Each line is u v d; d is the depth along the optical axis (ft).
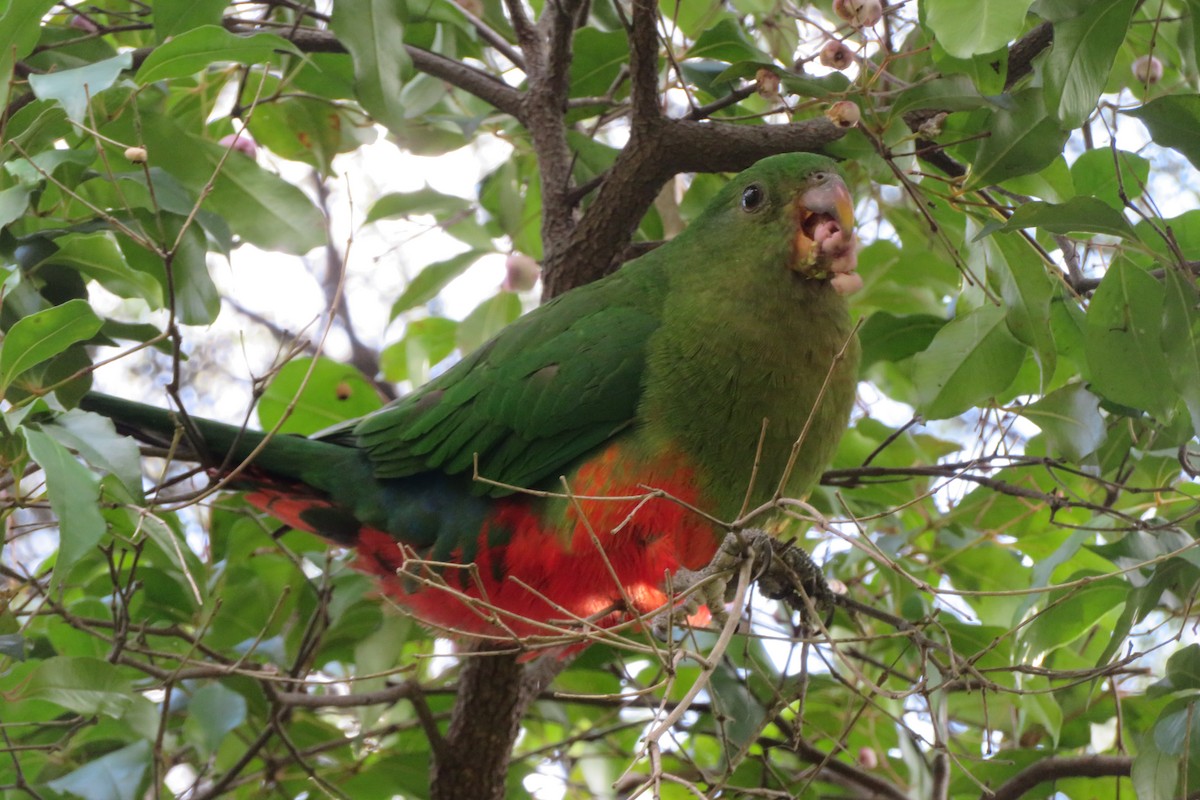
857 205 17.53
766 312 12.75
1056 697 15.38
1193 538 12.89
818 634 11.16
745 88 14.08
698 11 15.96
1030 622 12.89
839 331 13.08
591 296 13.96
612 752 17.46
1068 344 13.87
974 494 15.65
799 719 11.73
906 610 15.03
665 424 12.76
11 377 10.60
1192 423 12.66
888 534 16.35
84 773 13.48
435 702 17.33
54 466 9.78
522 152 17.57
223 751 15.67
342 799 14.12
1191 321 11.90
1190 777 12.17
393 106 13.76
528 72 15.93
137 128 11.86
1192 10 12.09
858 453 16.48
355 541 14.65
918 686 10.48
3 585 14.42
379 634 14.85
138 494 10.72
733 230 13.15
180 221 12.57
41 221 12.67
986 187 12.84
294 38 15.42
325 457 14.21
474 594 13.55
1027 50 13.73
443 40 16.44
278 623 15.61
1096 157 13.97
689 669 16.35
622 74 16.07
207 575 14.52
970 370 13.41
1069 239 14.01
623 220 14.51
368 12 13.70
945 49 10.50
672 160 14.01
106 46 14.52
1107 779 15.39
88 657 12.32
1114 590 13.26
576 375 13.15
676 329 13.05
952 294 16.69
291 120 16.81
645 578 12.75
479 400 13.60
